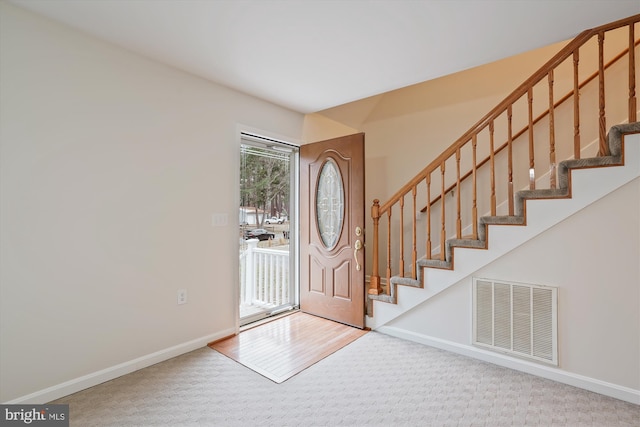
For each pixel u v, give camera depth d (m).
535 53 3.21
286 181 3.79
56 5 1.77
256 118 3.18
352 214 3.19
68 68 1.99
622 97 2.69
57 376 1.96
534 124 3.09
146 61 2.36
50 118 1.92
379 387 2.09
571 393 2.01
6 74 1.77
